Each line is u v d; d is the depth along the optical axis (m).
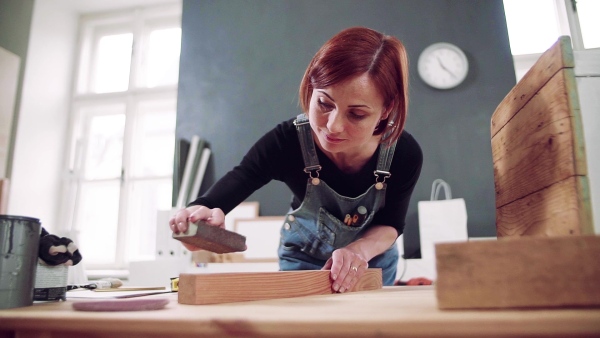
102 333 0.47
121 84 4.15
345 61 0.94
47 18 3.97
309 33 3.54
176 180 3.42
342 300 0.69
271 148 1.30
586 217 0.62
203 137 3.51
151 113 4.01
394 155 1.26
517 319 0.36
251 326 0.40
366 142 1.14
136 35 4.09
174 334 0.44
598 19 3.31
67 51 4.12
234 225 3.14
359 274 1.03
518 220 0.88
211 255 2.89
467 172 3.03
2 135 3.17
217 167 3.43
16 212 3.59
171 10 4.08
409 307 0.51
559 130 0.68
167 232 2.86
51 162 3.89
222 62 3.64
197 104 3.59
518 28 3.43
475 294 0.45
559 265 0.44
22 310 0.60
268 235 3.07
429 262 2.68
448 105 3.15
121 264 3.62
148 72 4.10
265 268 2.79
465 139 3.08
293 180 1.35
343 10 3.51
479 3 3.29
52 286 0.77
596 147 0.73
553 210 0.70
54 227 3.84
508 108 0.95
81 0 4.04
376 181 1.28
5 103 3.20
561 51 0.68
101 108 4.09
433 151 3.10
